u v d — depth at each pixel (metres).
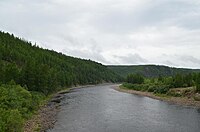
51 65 162.50
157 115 54.34
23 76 80.88
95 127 42.12
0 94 49.19
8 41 185.75
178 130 40.72
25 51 173.38
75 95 97.94
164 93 98.06
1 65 91.94
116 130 40.34
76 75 180.38
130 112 57.94
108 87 161.75
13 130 33.16
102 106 66.81
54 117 49.78
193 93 81.56
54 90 108.44
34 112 52.28
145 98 90.88
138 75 166.88
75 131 39.16
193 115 54.38
